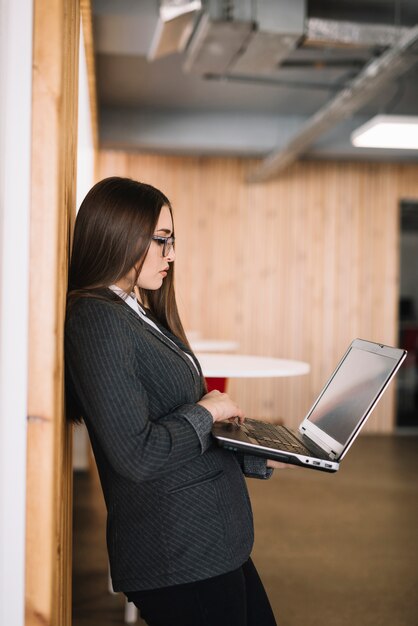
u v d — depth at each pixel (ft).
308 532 13.17
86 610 9.41
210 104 20.75
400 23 14.58
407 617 9.45
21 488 4.03
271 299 24.66
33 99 4.01
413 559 11.80
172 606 4.52
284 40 11.85
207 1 11.11
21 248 4.00
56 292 4.04
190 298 24.35
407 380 25.46
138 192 4.81
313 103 20.44
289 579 10.73
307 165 24.81
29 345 4.03
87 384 4.20
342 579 10.79
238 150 21.84
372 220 25.04
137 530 4.48
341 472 18.40
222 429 5.04
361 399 5.38
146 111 21.15
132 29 12.41
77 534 12.60
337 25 12.01
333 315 24.89
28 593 4.05
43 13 4.00
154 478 4.28
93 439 4.85
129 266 4.74
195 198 24.36
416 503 15.52
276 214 24.70
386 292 25.09
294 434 5.93
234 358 9.95
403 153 22.53
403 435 24.40
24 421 4.01
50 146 4.02
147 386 4.56
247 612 5.05
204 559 4.43
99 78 18.24
